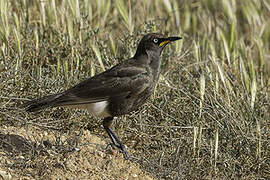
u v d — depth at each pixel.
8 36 12.25
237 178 10.26
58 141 9.93
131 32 13.48
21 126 10.73
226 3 16.53
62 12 13.58
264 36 16.38
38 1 14.35
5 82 10.93
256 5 17.36
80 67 12.55
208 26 16.91
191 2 17.83
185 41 15.68
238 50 14.89
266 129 11.64
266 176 10.65
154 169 10.02
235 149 10.91
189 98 11.72
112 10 17.05
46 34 13.61
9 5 13.58
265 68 14.87
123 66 10.58
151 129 11.42
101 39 14.35
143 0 16.02
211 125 11.37
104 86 10.27
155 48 10.79
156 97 11.91
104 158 10.16
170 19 16.66
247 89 12.60
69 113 11.18
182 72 13.23
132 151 10.98
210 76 12.47
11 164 9.29
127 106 10.48
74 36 13.33
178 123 11.54
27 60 12.55
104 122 10.72
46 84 11.41
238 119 11.41
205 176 10.20
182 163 10.25
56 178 9.09
